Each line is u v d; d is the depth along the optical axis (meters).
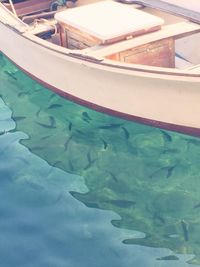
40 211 3.65
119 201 3.72
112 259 3.26
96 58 3.92
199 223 3.51
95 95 4.30
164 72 3.72
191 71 3.71
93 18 4.33
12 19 4.75
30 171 4.03
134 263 3.22
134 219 3.56
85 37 4.23
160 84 3.77
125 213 3.61
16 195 3.80
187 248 3.32
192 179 3.89
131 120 4.30
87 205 3.69
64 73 4.38
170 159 4.08
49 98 4.89
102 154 4.18
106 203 3.70
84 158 4.15
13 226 3.54
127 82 3.93
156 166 4.03
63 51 4.13
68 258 3.29
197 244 3.35
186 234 3.42
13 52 4.99
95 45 4.16
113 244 3.37
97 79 4.11
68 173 4.00
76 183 3.90
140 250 3.31
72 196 3.78
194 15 4.40
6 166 4.08
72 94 4.54
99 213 3.62
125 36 4.09
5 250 3.36
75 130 4.46
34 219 3.59
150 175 3.95
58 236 3.45
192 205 3.66
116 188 3.84
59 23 4.48
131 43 4.05
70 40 4.47
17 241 3.43
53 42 4.68
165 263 3.21
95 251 3.33
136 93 3.98
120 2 4.91
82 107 4.72
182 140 4.26
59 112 4.70
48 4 5.40
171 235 3.42
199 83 3.60
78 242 3.40
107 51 3.99
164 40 4.14
